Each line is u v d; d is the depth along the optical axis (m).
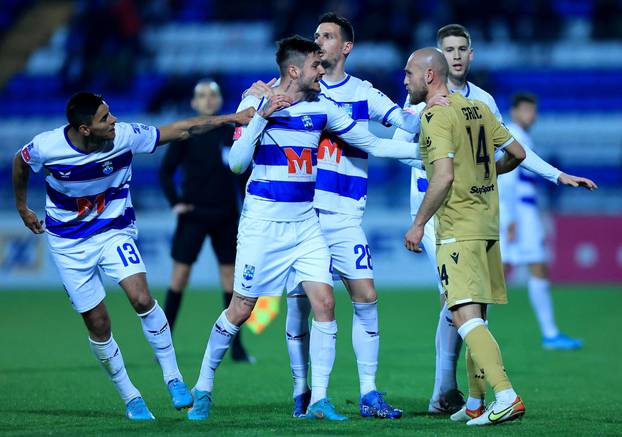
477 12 88.81
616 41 89.56
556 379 29.81
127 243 21.78
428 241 23.98
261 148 21.19
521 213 38.72
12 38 96.75
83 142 20.84
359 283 22.31
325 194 22.39
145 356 35.62
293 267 21.72
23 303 56.88
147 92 85.81
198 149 33.94
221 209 34.09
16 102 86.56
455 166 20.80
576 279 65.00
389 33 85.50
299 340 22.70
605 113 83.06
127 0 88.56
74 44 92.12
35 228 22.97
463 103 21.22
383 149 22.16
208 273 68.81
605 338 41.03
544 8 89.56
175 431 19.50
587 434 19.44
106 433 19.28
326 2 88.06
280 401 25.17
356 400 25.42
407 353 35.66
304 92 21.19
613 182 74.00
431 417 22.27
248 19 96.38
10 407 24.09
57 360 34.41
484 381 21.34
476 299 20.59
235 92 82.94
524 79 85.00
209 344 21.59
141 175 73.44
